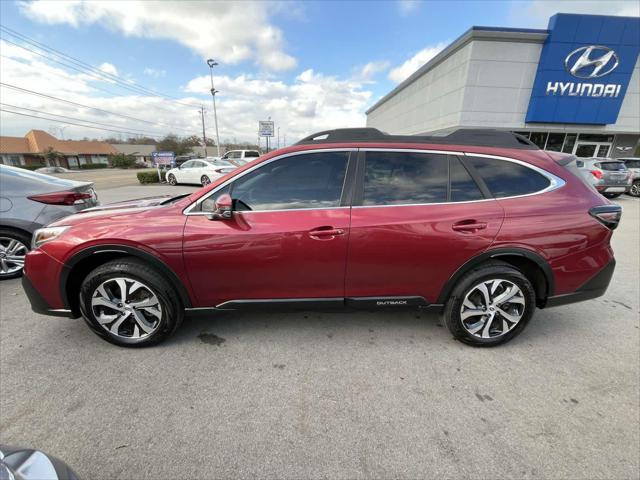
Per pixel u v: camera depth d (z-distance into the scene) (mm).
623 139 16281
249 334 2672
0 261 3707
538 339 2641
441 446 1664
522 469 1547
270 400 1966
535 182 2365
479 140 2451
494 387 2088
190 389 2049
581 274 2389
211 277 2322
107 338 2430
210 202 2309
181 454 1613
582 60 14289
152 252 2230
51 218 3836
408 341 2592
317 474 1521
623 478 1504
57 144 60719
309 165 2359
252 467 1553
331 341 2584
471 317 2463
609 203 2402
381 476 1511
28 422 1789
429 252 2285
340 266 2311
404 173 2354
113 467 1548
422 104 20219
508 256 2355
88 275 2307
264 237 2230
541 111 15039
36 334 2643
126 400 1953
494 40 14461
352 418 1837
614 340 2627
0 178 3666
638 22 13820
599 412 1887
